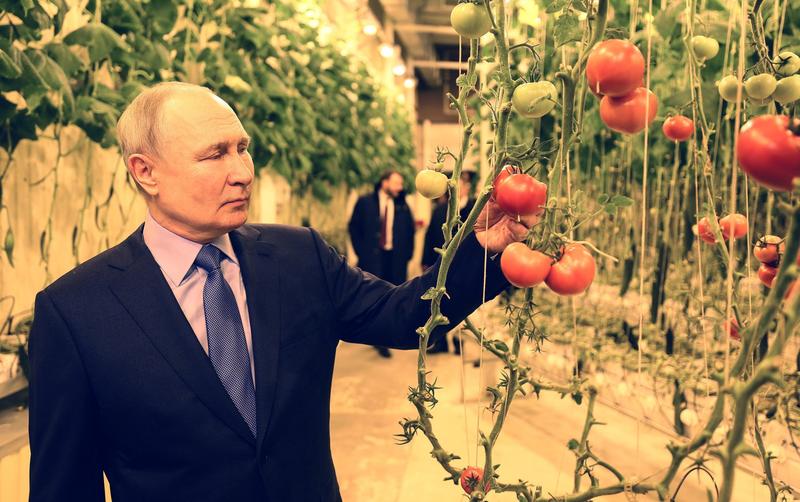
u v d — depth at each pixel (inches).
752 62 52.4
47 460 36.2
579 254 25.9
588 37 25.8
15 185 80.2
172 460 37.2
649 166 87.0
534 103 24.7
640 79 24.1
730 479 18.2
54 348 36.9
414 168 410.0
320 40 228.1
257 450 37.5
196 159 35.9
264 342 39.1
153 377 36.7
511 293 132.1
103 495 39.0
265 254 42.1
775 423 58.6
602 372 91.0
